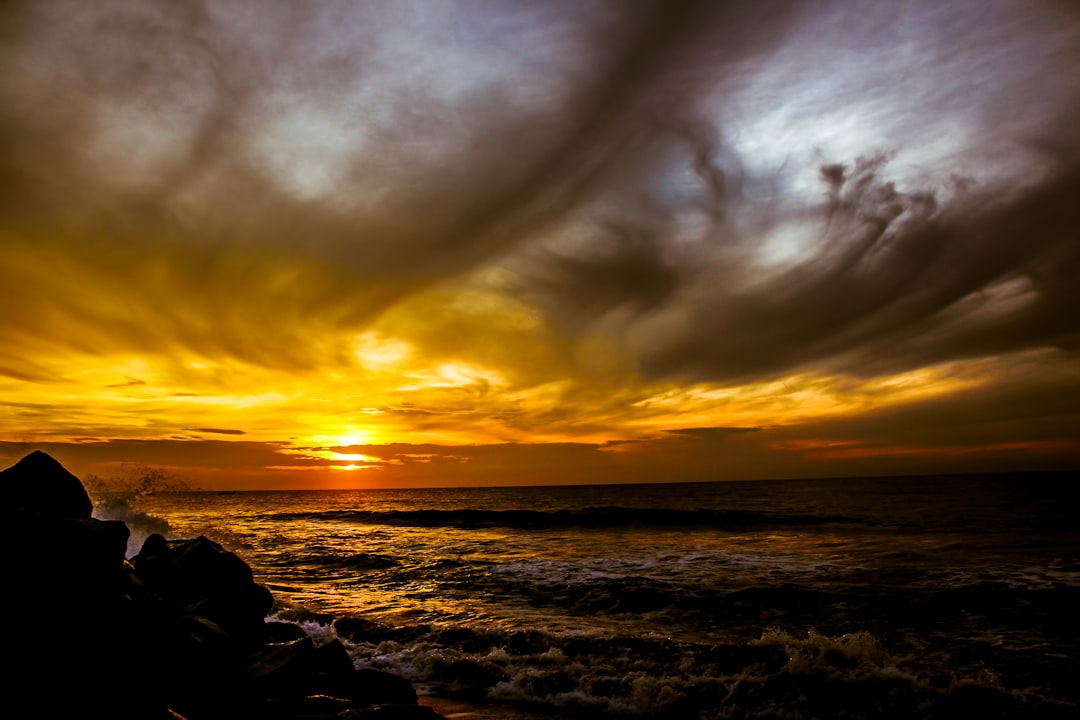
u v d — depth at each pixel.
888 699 8.10
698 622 12.48
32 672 4.38
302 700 5.90
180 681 5.49
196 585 9.89
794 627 11.98
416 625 11.76
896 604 13.34
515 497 115.06
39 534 5.45
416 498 124.62
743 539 28.39
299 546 29.66
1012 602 13.26
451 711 8.01
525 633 10.90
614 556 22.94
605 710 8.07
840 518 38.44
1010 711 7.80
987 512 39.19
